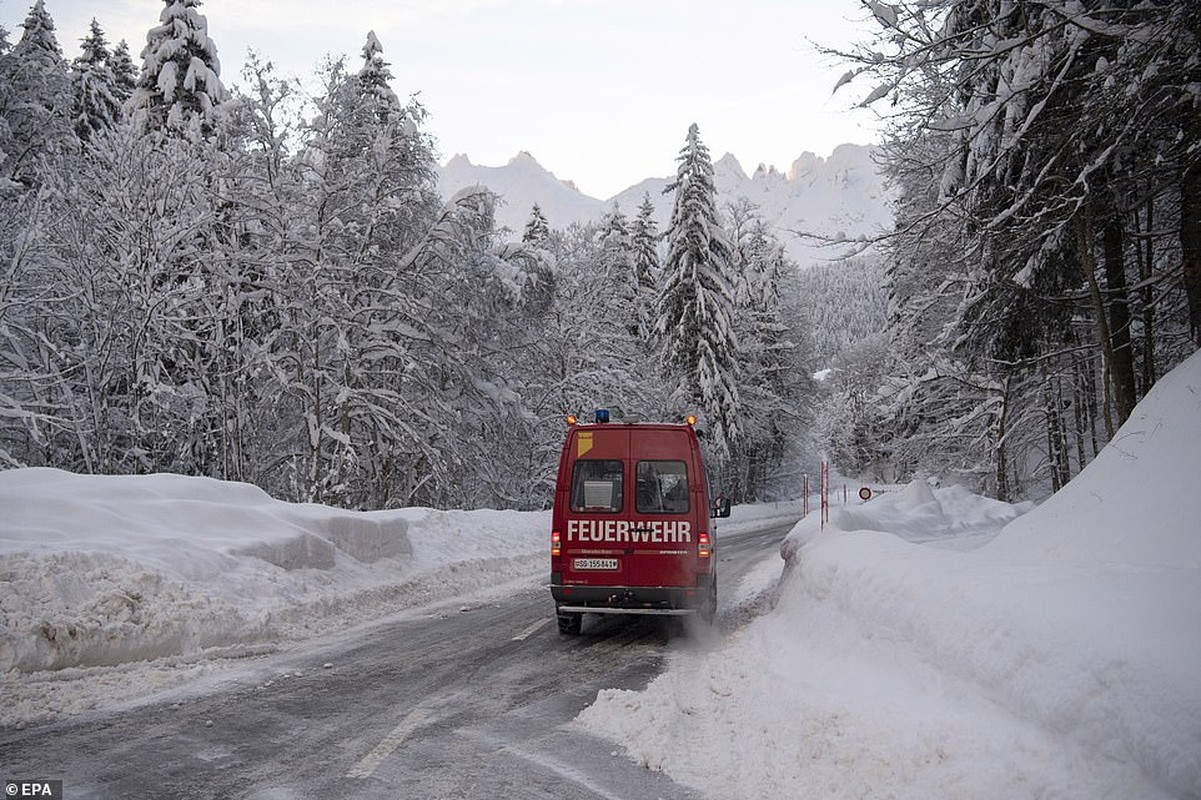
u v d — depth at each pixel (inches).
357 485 971.3
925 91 371.2
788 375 2258.9
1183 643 149.6
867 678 233.3
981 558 261.3
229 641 337.4
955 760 168.4
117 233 813.9
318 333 896.9
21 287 761.6
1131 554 257.8
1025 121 360.5
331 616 417.7
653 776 200.5
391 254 992.9
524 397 1311.5
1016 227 399.9
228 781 191.2
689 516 400.5
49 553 311.3
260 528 458.6
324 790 187.2
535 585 577.9
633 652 359.6
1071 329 665.0
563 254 1577.3
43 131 1047.6
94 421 804.0
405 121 983.0
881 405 1398.9
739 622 440.1
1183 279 443.8
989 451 1213.1
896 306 1195.9
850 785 179.6
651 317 1929.1
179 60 1186.6
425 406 1008.9
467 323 1012.5
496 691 283.7
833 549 346.6
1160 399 342.6
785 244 2306.8
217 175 860.6
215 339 872.3
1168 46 304.7
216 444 917.8
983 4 368.5
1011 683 172.4
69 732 223.0
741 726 239.6
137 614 311.1
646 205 2112.5
